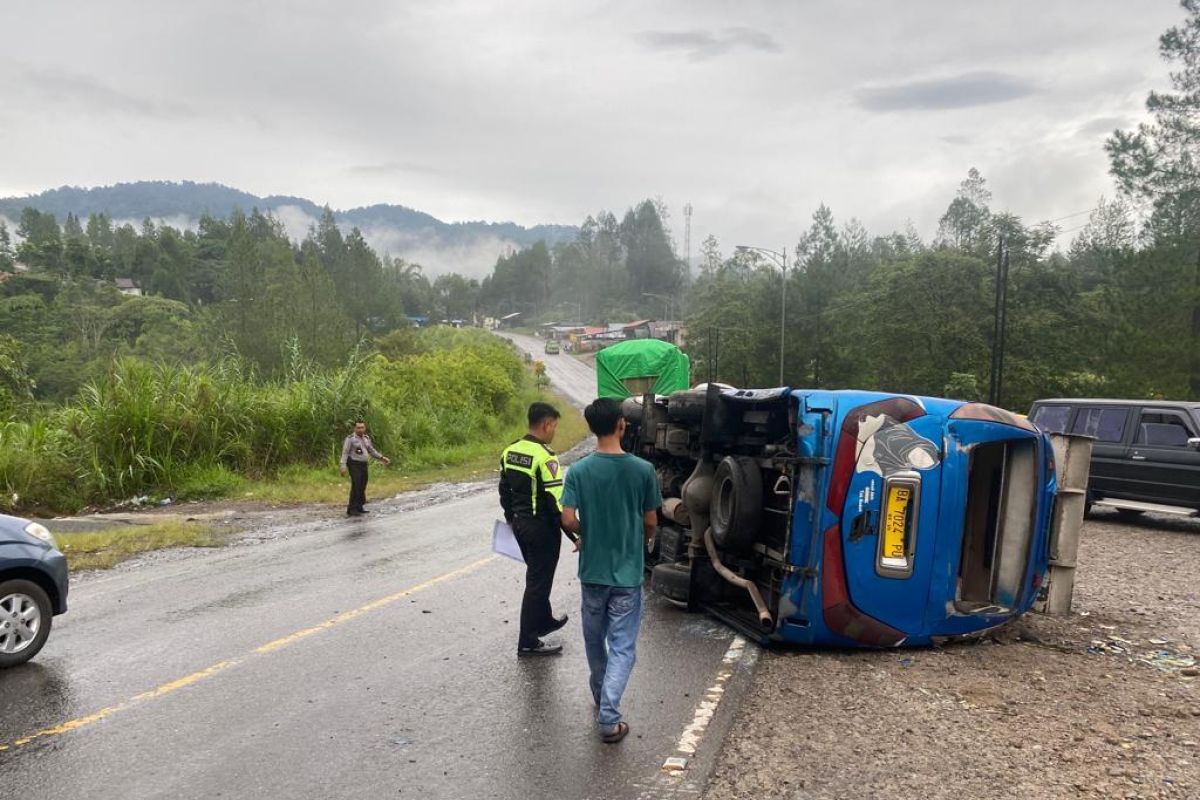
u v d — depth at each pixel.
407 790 4.28
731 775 4.40
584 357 120.62
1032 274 42.62
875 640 6.52
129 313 82.25
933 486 6.43
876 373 46.84
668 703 5.50
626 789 4.27
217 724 5.13
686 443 8.84
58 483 15.13
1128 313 32.38
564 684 5.88
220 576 9.46
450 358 40.31
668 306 182.75
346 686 5.81
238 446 18.44
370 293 107.19
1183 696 5.56
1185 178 31.89
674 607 8.16
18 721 5.18
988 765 4.44
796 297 63.66
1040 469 6.78
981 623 6.68
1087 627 7.41
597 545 4.97
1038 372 39.12
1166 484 13.03
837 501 6.35
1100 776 4.29
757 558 7.21
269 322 55.72
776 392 6.89
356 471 14.50
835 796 4.12
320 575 9.48
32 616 6.35
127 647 6.72
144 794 4.22
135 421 16.45
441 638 6.98
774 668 6.21
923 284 44.06
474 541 11.77
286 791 4.26
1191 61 31.97
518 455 6.48
